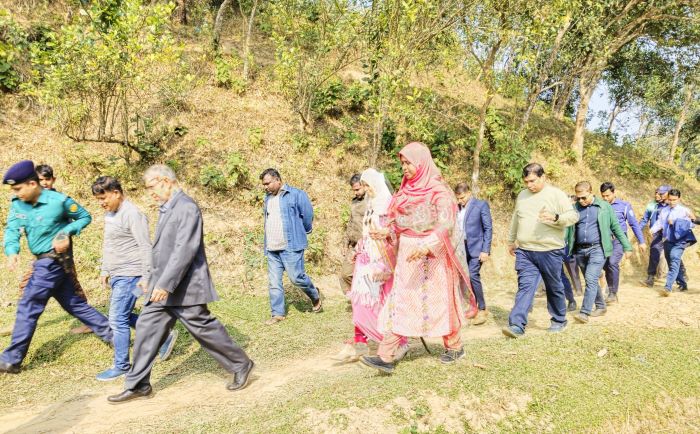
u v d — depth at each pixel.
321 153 10.04
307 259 7.91
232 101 10.53
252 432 3.11
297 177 9.23
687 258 11.14
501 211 10.48
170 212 3.67
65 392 4.06
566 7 8.83
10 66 8.68
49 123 8.16
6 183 4.14
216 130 9.59
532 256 5.02
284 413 3.35
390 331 3.85
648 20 13.15
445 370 3.90
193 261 3.73
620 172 13.93
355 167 10.02
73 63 7.00
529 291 5.04
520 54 8.77
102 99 7.51
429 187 3.77
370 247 4.22
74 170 7.86
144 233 4.27
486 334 5.67
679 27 13.74
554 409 3.48
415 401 3.40
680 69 15.93
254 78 11.59
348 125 10.96
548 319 6.45
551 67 12.55
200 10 13.62
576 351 4.37
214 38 11.52
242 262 7.45
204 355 4.87
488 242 6.08
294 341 5.36
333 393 3.58
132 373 3.80
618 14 13.16
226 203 8.33
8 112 8.37
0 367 4.23
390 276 4.14
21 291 4.43
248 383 4.17
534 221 5.02
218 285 6.96
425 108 11.11
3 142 7.84
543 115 16.53
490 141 11.90
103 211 7.48
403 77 8.23
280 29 10.44
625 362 4.21
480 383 3.66
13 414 3.68
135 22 6.87
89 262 6.51
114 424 3.43
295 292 7.09
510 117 14.17
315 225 8.52
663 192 8.53
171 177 3.73
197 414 3.54
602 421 3.44
